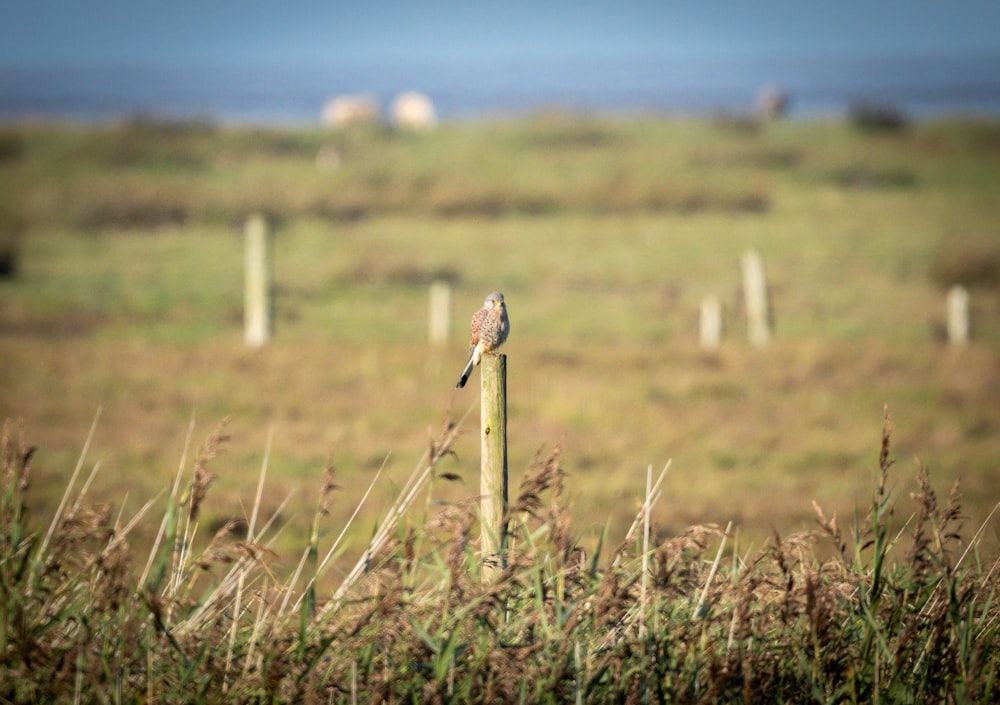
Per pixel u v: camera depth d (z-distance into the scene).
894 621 15.84
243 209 159.62
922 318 102.06
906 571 17.33
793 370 72.75
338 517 39.31
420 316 101.31
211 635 15.41
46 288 108.12
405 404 60.62
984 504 40.38
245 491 42.28
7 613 13.95
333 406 59.66
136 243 139.75
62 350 73.19
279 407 59.41
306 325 94.75
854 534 17.20
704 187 179.00
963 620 15.95
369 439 52.69
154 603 14.28
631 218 168.12
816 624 15.14
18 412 55.53
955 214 170.00
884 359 76.25
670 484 46.25
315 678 14.37
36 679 13.84
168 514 15.80
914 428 58.59
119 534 15.42
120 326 90.69
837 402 64.69
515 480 41.00
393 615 14.43
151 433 52.66
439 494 40.47
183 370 68.12
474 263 131.12
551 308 106.12
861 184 198.12
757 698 14.48
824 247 142.88
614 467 49.09
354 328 93.94
